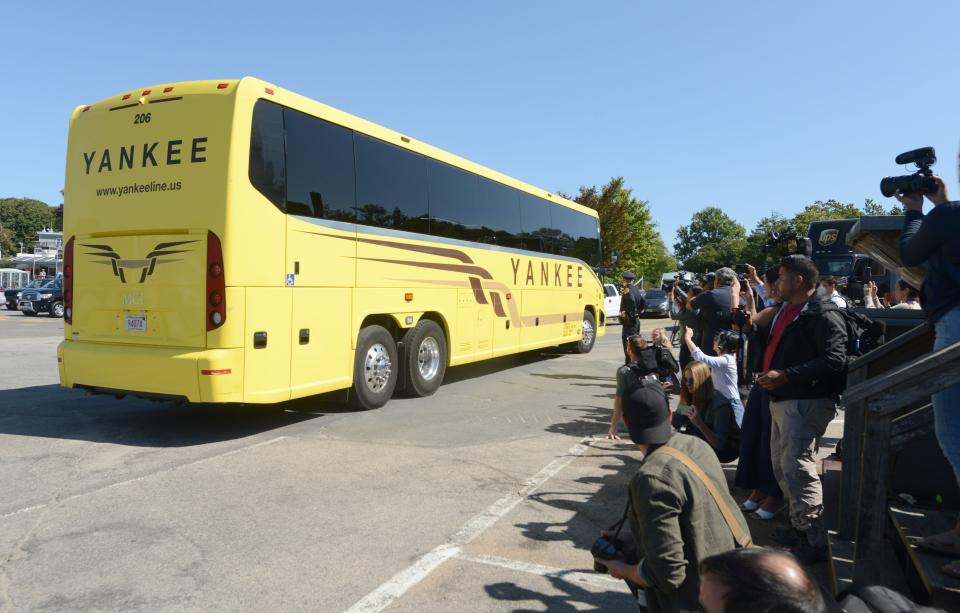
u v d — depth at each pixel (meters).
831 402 3.91
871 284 9.93
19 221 123.00
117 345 6.98
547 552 4.10
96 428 7.35
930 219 2.82
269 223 6.88
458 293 10.51
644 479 2.32
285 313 7.07
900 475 3.93
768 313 4.52
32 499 4.93
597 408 8.98
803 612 1.30
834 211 71.31
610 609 3.39
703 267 138.00
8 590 3.49
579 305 15.85
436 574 3.76
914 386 2.66
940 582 2.60
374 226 8.54
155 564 3.83
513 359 15.37
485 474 5.77
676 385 8.05
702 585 1.46
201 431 7.27
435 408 8.84
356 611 3.31
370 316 8.80
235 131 6.55
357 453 6.39
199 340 6.52
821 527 3.87
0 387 10.02
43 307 28.91
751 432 4.91
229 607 3.33
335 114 7.93
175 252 6.64
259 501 4.95
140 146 6.90
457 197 10.53
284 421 7.85
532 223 13.31
